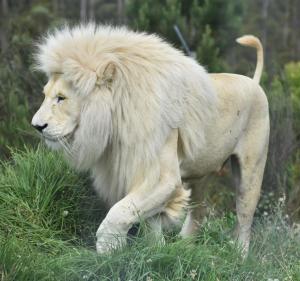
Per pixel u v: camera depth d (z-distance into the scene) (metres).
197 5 20.42
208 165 11.35
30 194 11.18
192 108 10.57
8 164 12.43
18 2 42.69
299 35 51.25
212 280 9.21
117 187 10.48
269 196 14.89
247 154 12.07
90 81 9.82
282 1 57.16
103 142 10.02
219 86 11.39
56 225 11.02
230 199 14.90
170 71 10.26
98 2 47.97
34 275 8.69
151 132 9.98
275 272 10.07
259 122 12.16
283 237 11.93
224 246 10.60
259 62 12.98
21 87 16.02
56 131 9.95
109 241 9.64
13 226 10.62
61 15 38.59
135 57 10.13
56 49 10.12
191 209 12.26
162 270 9.23
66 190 11.36
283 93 17.09
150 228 10.30
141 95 9.99
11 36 18.42
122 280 9.05
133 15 21.22
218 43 20.64
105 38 10.18
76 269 9.12
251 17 50.16
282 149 15.57
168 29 19.84
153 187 10.09
